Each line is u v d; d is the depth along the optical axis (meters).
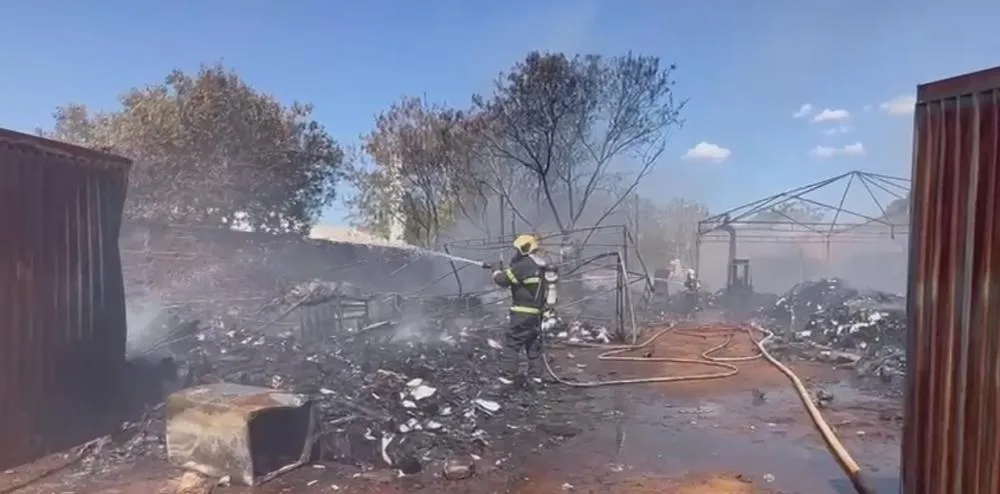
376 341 11.34
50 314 6.33
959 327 3.84
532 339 9.72
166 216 25.48
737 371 10.99
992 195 3.57
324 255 24.95
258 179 27.16
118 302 7.23
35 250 6.18
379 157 30.61
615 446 6.75
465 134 28.55
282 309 13.83
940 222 4.04
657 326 17.38
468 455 6.37
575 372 10.85
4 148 5.86
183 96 26.77
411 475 5.87
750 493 5.46
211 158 26.16
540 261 9.74
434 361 10.04
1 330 5.84
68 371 6.52
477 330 13.61
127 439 6.53
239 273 20.77
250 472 5.55
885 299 18.12
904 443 4.43
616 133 27.67
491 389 8.91
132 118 26.00
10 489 5.45
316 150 29.72
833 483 5.68
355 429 6.46
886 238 28.36
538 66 26.61
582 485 5.64
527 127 26.83
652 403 8.67
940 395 4.02
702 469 6.04
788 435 7.17
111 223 7.16
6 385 5.87
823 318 15.89
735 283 25.09
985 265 3.62
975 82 3.72
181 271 20.88
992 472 3.54
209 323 12.79
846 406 8.44
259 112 27.59
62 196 6.49
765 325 17.92
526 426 7.46
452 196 30.45
